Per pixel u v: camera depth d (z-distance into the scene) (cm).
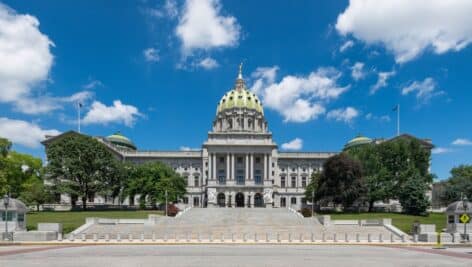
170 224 6625
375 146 10600
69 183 9769
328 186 9500
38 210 10106
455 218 5238
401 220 7406
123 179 10712
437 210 11200
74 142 10031
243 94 16312
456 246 4447
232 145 13712
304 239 5328
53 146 10188
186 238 5259
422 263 2928
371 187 9669
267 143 13800
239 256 3294
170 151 14962
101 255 3356
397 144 10006
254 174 14000
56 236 5031
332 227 6291
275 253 3559
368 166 10031
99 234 5591
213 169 13612
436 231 5734
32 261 2945
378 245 4597
